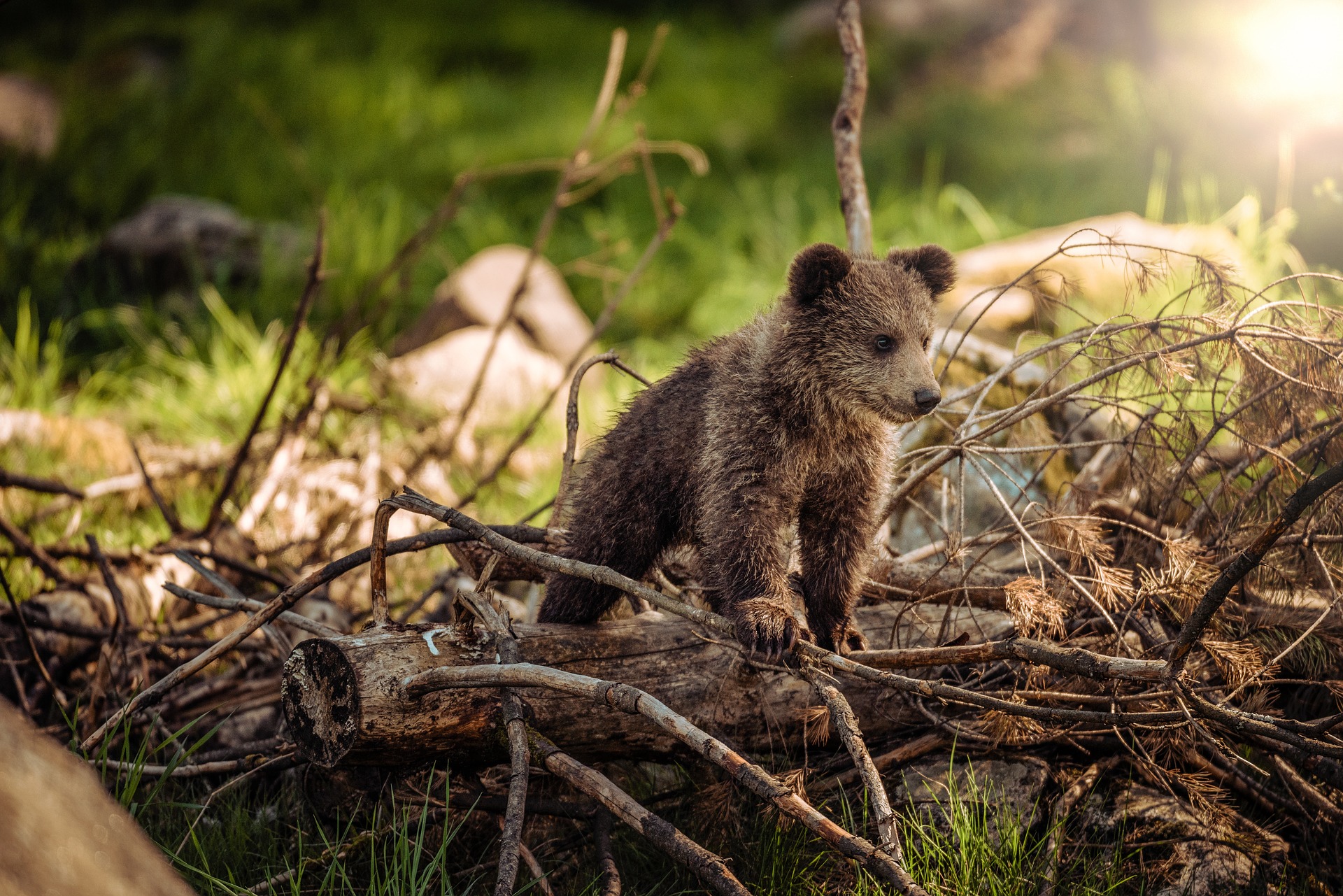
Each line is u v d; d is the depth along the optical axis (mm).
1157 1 24688
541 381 16203
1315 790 7086
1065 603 7375
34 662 8422
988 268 15719
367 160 24781
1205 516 8070
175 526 10422
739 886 5484
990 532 8039
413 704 6121
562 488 8430
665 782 7629
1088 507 8008
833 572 7473
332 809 6992
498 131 27281
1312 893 6887
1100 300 15070
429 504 6629
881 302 7281
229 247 19797
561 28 34688
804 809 5453
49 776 3906
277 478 11414
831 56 31906
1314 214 17656
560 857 7027
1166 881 6793
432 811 6789
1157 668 5574
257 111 26219
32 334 17672
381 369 15086
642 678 6867
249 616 8070
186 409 15250
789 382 7211
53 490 10359
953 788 6875
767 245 21469
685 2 37812
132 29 32312
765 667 6312
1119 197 21641
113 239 19500
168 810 7266
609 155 25297
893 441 7723
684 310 20141
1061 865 6871
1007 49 30109
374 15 34156
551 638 6766
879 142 26531
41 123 23984
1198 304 10852
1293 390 7211
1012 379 9594
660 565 8672
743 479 7129
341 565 7090
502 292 18625
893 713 7375
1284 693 7801
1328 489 5152
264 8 34344
